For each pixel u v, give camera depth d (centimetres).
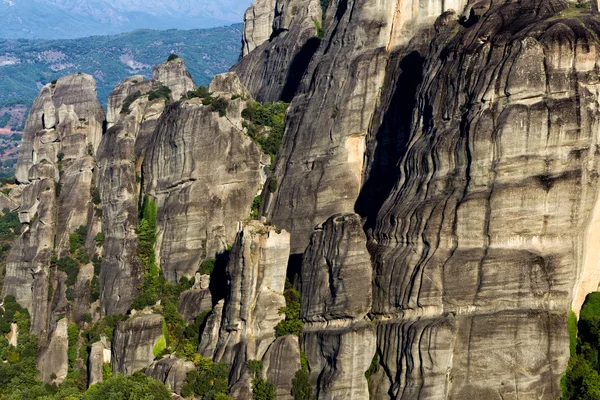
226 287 16438
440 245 13825
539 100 13500
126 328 17188
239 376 14962
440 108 14650
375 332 14238
